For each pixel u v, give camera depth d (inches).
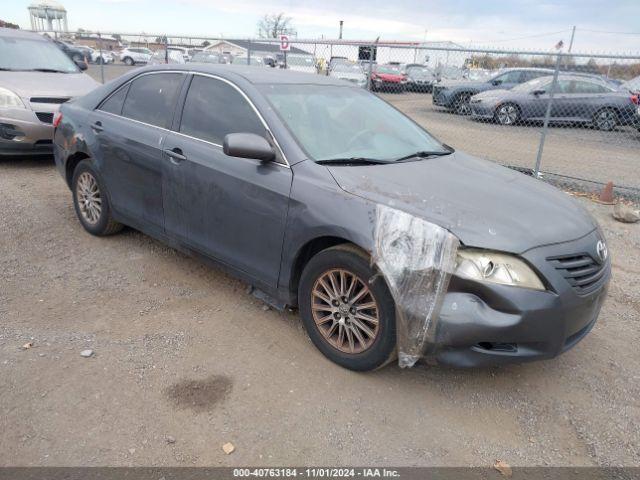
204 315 147.9
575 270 113.8
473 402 118.8
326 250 122.0
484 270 105.1
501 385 125.5
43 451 97.6
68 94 301.9
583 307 113.7
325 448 102.6
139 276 169.8
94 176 189.2
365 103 167.6
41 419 105.3
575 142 477.1
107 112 185.6
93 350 128.3
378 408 114.3
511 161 384.2
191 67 164.4
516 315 104.9
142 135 166.6
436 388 122.4
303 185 125.6
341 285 120.9
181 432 104.1
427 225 107.0
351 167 131.0
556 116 526.9
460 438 107.7
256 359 128.6
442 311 106.0
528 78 618.2
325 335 127.8
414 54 722.2
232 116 146.1
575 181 327.6
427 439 106.7
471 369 130.4
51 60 341.7
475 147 423.8
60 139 202.5
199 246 153.9
